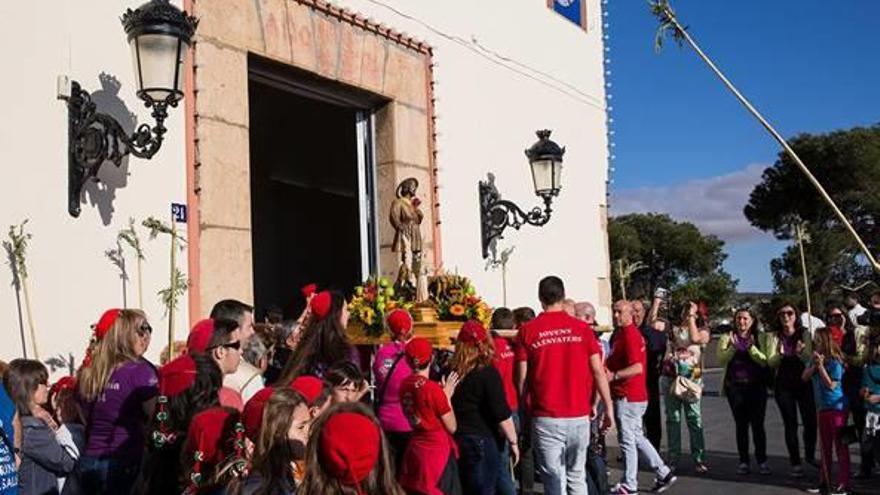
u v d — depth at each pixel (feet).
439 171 31.55
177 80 19.04
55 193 18.63
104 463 13.19
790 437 28.73
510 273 35.24
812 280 100.17
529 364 20.22
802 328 28.84
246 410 10.50
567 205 39.91
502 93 35.83
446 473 17.46
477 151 33.88
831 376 25.84
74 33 19.44
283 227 42.27
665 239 174.50
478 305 23.72
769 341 29.35
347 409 9.09
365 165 29.84
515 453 19.45
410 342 17.94
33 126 18.31
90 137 19.26
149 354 20.49
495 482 19.25
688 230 175.01
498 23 35.99
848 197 125.29
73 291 18.84
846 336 28.73
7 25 18.06
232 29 23.39
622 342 26.05
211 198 22.47
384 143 29.55
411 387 17.52
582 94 41.78
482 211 33.68
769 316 30.60
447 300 23.85
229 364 14.07
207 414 10.85
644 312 31.86
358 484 8.69
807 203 131.64
